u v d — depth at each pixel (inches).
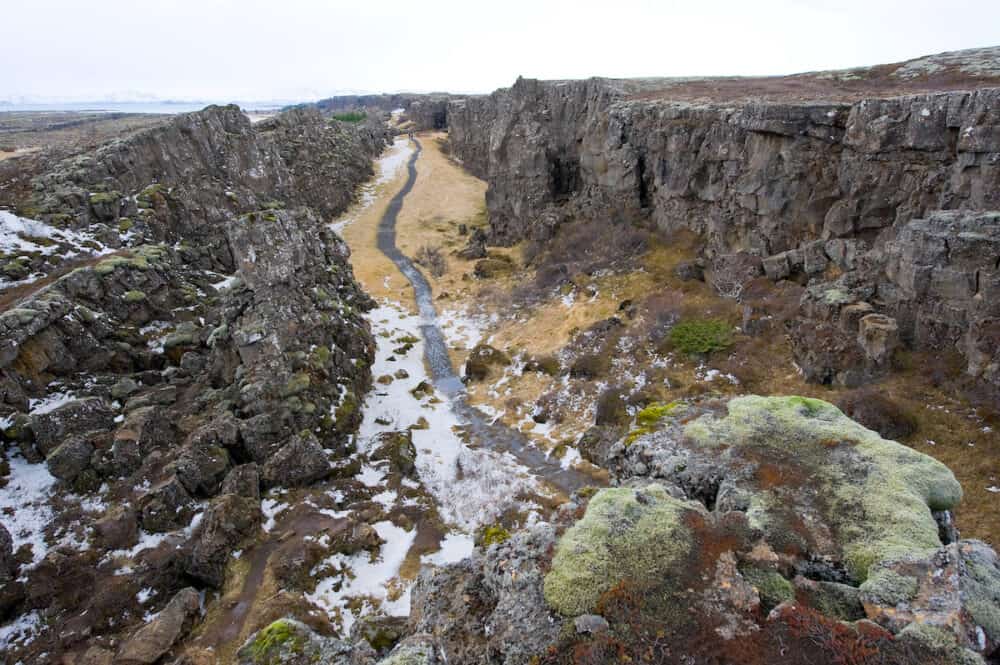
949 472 388.5
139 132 1603.1
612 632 292.2
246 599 690.8
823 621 282.5
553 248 1961.1
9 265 1066.7
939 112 969.5
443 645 329.4
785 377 1021.8
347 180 3206.2
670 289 1470.2
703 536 343.9
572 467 1008.2
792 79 2059.5
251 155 1979.6
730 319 1238.3
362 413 1179.3
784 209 1285.7
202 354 1088.2
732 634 284.2
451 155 4367.6
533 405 1218.0
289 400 962.1
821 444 430.9
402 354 1523.1
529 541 365.4
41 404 889.5
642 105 1813.5
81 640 621.9
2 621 638.5
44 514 761.0
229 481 844.0
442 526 850.1
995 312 799.1
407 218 2893.7
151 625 625.3
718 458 428.8
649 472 447.8
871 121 1081.4
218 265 1502.2
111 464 821.9
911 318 914.1
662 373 1155.3
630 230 1768.0
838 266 1132.5
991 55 1477.6
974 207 916.0
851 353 932.6
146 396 962.1
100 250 1225.4
